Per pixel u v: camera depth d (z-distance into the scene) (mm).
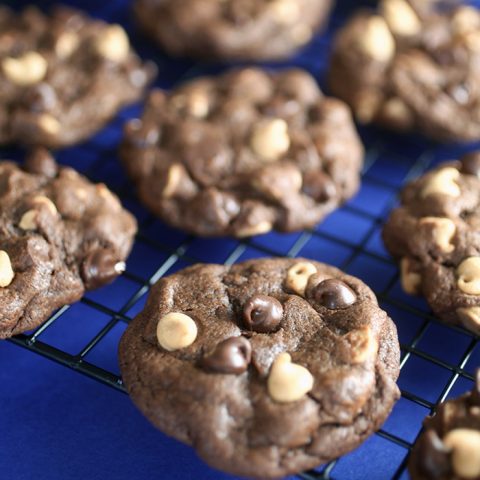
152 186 385
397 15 431
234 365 322
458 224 361
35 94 400
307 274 348
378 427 323
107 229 364
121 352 336
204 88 413
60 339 366
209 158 385
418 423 351
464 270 352
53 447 345
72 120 405
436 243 358
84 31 430
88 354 361
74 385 358
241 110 399
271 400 319
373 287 379
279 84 415
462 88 415
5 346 366
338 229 400
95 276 356
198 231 379
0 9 445
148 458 344
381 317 339
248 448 315
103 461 343
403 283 364
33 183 370
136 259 386
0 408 353
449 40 429
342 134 401
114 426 350
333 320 337
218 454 315
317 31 469
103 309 356
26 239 352
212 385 320
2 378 359
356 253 384
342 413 319
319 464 317
